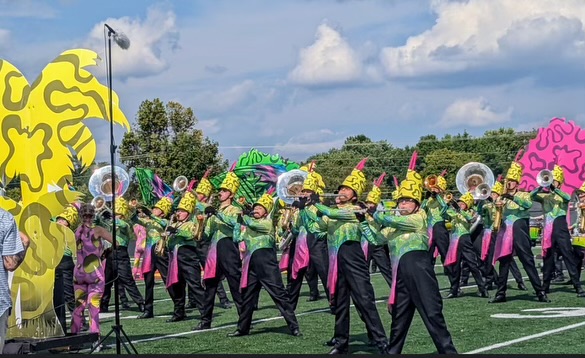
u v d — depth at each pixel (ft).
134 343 33.94
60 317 31.94
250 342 33.40
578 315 38.22
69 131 29.27
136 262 49.08
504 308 41.68
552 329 33.88
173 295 40.96
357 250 29.78
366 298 29.78
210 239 37.52
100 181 42.11
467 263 47.42
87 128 29.27
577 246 47.88
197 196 40.34
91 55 29.43
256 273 34.88
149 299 43.09
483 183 50.80
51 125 29.37
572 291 49.44
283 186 41.11
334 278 29.86
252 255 34.88
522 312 39.83
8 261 24.08
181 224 39.50
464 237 47.39
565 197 46.47
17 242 24.26
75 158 29.35
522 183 66.80
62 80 29.35
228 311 45.14
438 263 74.84
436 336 26.17
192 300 46.73
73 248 30.40
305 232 41.60
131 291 46.09
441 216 47.85
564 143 65.72
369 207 29.48
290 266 44.83
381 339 29.94
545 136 66.44
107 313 45.83
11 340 28.86
